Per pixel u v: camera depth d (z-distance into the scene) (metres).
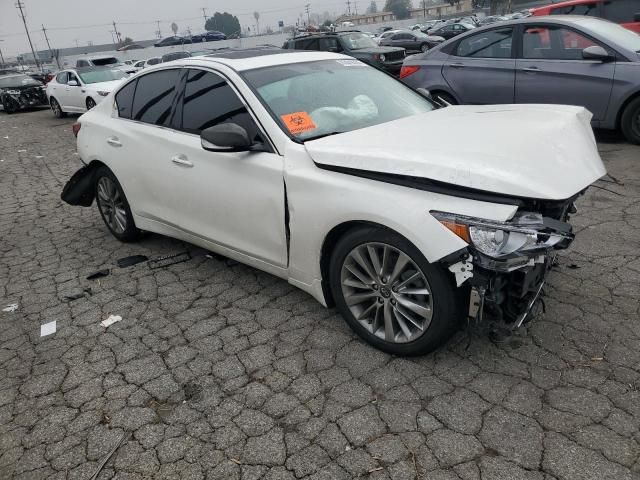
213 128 3.24
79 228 5.66
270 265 3.49
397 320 2.93
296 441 2.47
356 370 2.91
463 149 2.71
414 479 2.21
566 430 2.38
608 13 8.45
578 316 3.20
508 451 2.30
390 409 2.61
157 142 4.11
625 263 3.78
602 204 4.93
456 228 2.45
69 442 2.59
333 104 3.63
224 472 2.34
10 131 14.87
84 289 4.18
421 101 4.16
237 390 2.85
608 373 2.70
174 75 4.14
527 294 2.77
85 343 3.42
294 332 3.34
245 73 3.63
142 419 2.70
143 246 4.99
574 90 6.71
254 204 3.37
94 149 4.80
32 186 7.86
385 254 2.81
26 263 4.82
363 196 2.76
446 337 2.75
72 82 15.88
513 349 2.95
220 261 4.47
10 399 2.94
